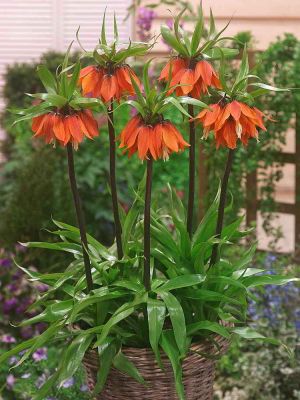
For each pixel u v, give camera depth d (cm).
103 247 106
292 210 216
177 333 96
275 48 208
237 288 104
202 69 95
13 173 242
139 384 100
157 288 100
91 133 93
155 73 266
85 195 241
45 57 342
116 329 101
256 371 153
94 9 386
